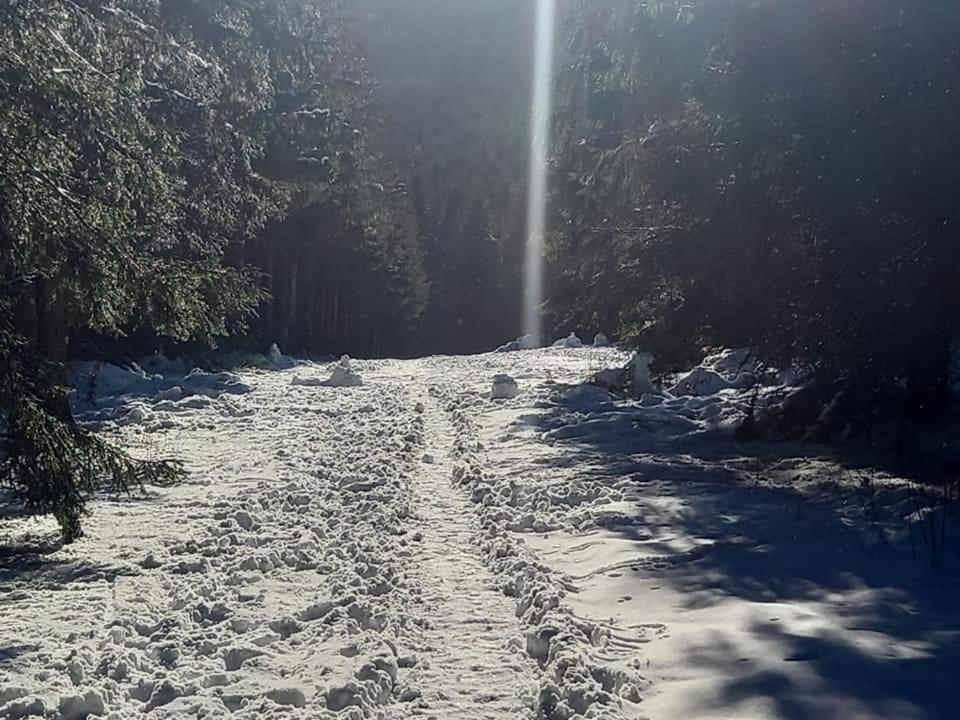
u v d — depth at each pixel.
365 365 38.38
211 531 9.81
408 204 72.81
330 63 37.38
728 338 14.23
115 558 8.84
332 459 14.39
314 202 40.06
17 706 5.21
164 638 6.45
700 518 9.73
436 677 5.68
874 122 10.79
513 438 16.44
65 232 8.75
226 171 19.33
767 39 11.80
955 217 10.31
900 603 6.57
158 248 13.98
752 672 5.25
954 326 11.34
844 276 11.31
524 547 8.66
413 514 10.34
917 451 11.94
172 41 14.62
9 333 8.43
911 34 10.64
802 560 7.86
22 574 8.30
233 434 17.86
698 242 13.77
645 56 14.02
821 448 13.60
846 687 4.94
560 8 17.17
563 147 18.22
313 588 7.71
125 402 22.48
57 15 9.48
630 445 15.00
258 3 21.98
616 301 17.11
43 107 8.52
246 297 12.06
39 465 8.53
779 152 11.99
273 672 5.79
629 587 7.41
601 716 4.86
